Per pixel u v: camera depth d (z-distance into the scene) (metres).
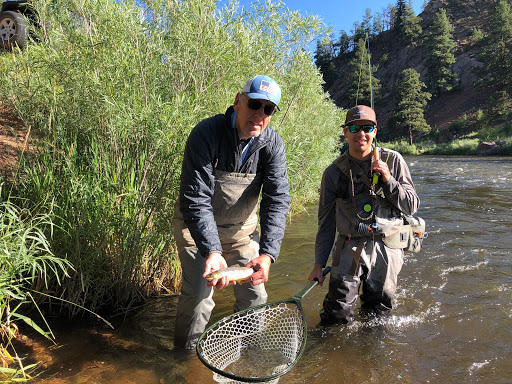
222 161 2.60
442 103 79.94
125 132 3.64
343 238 3.27
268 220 2.71
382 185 3.07
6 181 3.65
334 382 2.50
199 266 2.76
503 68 65.81
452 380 2.52
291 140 5.78
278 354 2.66
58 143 3.76
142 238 3.52
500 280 4.23
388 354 2.83
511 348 2.90
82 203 3.36
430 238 5.90
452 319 3.36
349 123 3.06
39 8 4.09
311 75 6.14
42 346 2.85
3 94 4.29
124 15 3.80
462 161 25.98
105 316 3.39
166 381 2.49
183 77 4.08
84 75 3.68
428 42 83.88
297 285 4.14
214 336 2.61
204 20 4.16
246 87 2.42
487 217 7.29
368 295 3.35
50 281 3.34
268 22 5.04
